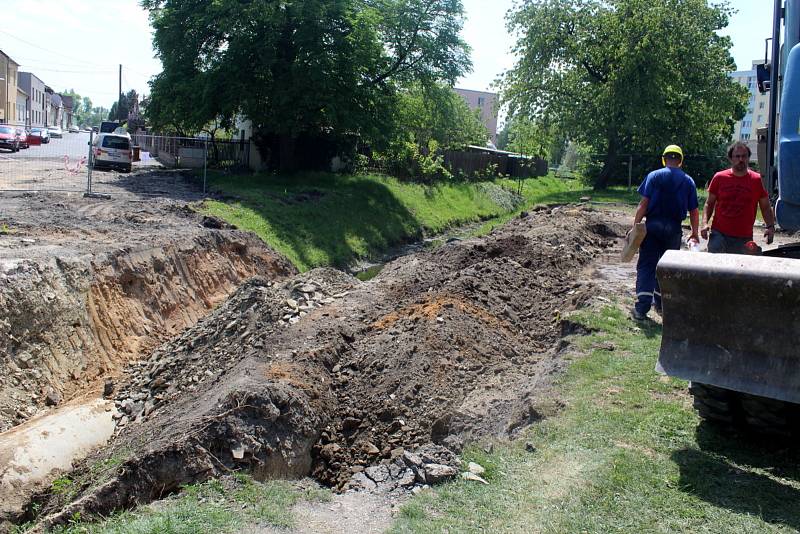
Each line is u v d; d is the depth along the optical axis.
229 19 25.19
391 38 31.05
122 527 4.41
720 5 34.97
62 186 21.86
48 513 6.28
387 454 6.05
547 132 35.75
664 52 29.89
